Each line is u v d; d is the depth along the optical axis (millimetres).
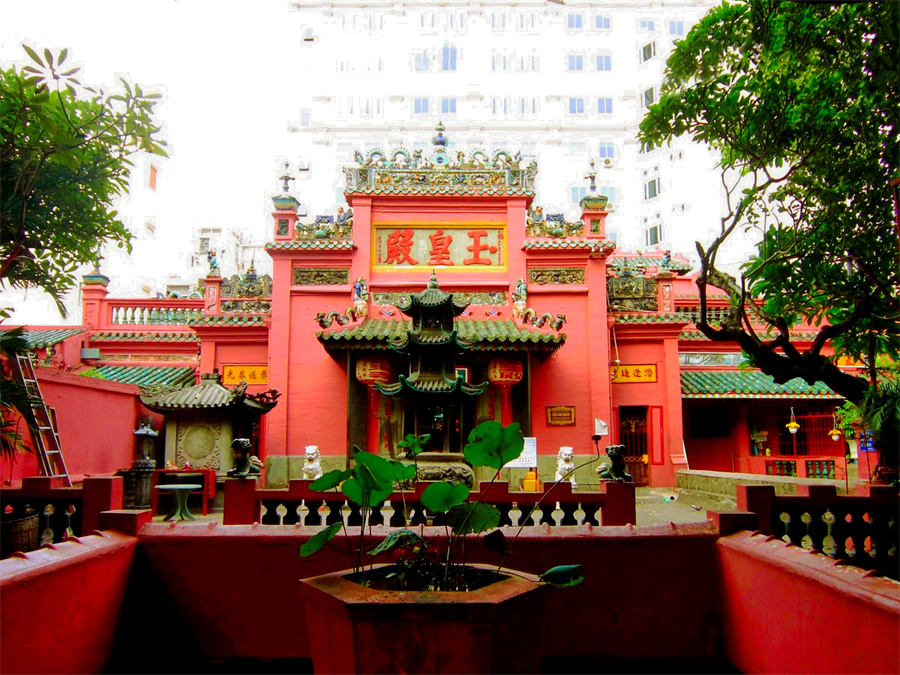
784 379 11172
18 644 4059
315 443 20328
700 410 24344
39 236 10703
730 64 9828
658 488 21328
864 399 10633
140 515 5973
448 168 21953
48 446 14953
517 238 21453
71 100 9578
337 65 44750
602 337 21000
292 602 5754
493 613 3555
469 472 12180
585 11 44000
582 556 5883
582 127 42969
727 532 5945
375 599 3648
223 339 22031
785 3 8820
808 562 4609
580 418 20656
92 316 24453
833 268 10617
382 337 18344
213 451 17391
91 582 5012
